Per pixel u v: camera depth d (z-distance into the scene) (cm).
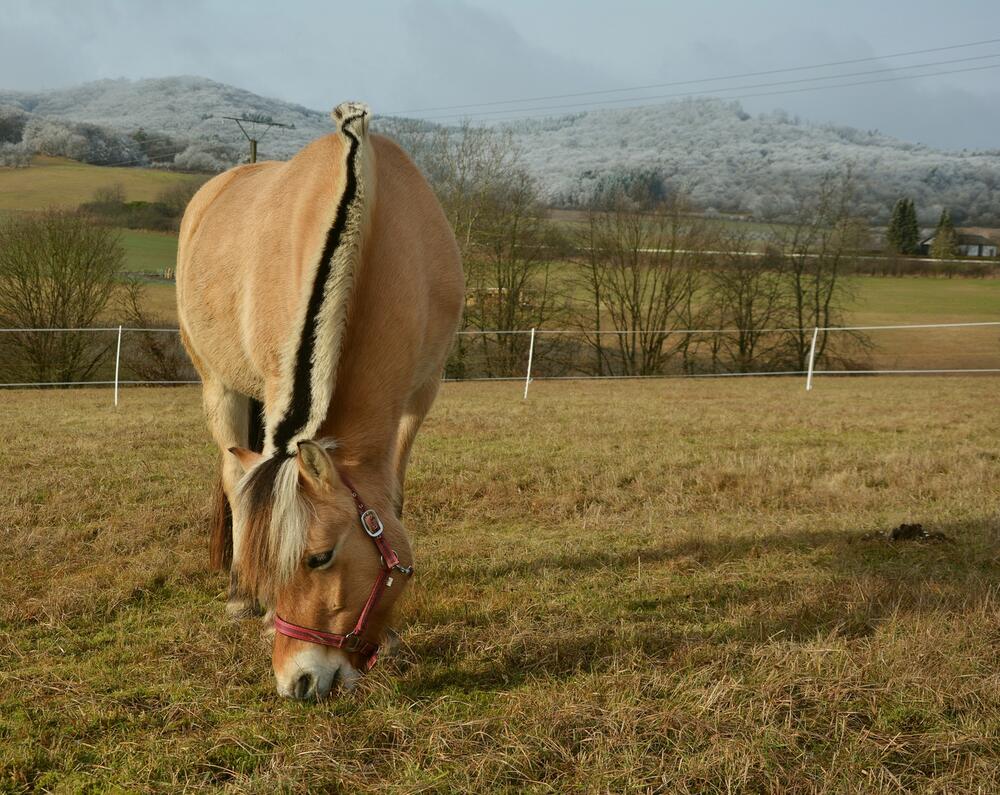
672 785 259
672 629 381
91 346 2258
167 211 3559
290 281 324
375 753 282
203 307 398
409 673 340
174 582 446
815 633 376
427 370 369
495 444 888
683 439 941
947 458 787
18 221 2236
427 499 636
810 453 835
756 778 262
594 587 446
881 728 289
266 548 250
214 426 421
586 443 899
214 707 311
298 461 256
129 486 656
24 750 280
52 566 469
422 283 334
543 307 2772
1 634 371
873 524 568
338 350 278
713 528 557
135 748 284
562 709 297
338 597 266
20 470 715
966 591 415
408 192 361
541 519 599
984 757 269
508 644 360
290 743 288
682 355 2962
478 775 263
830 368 2877
